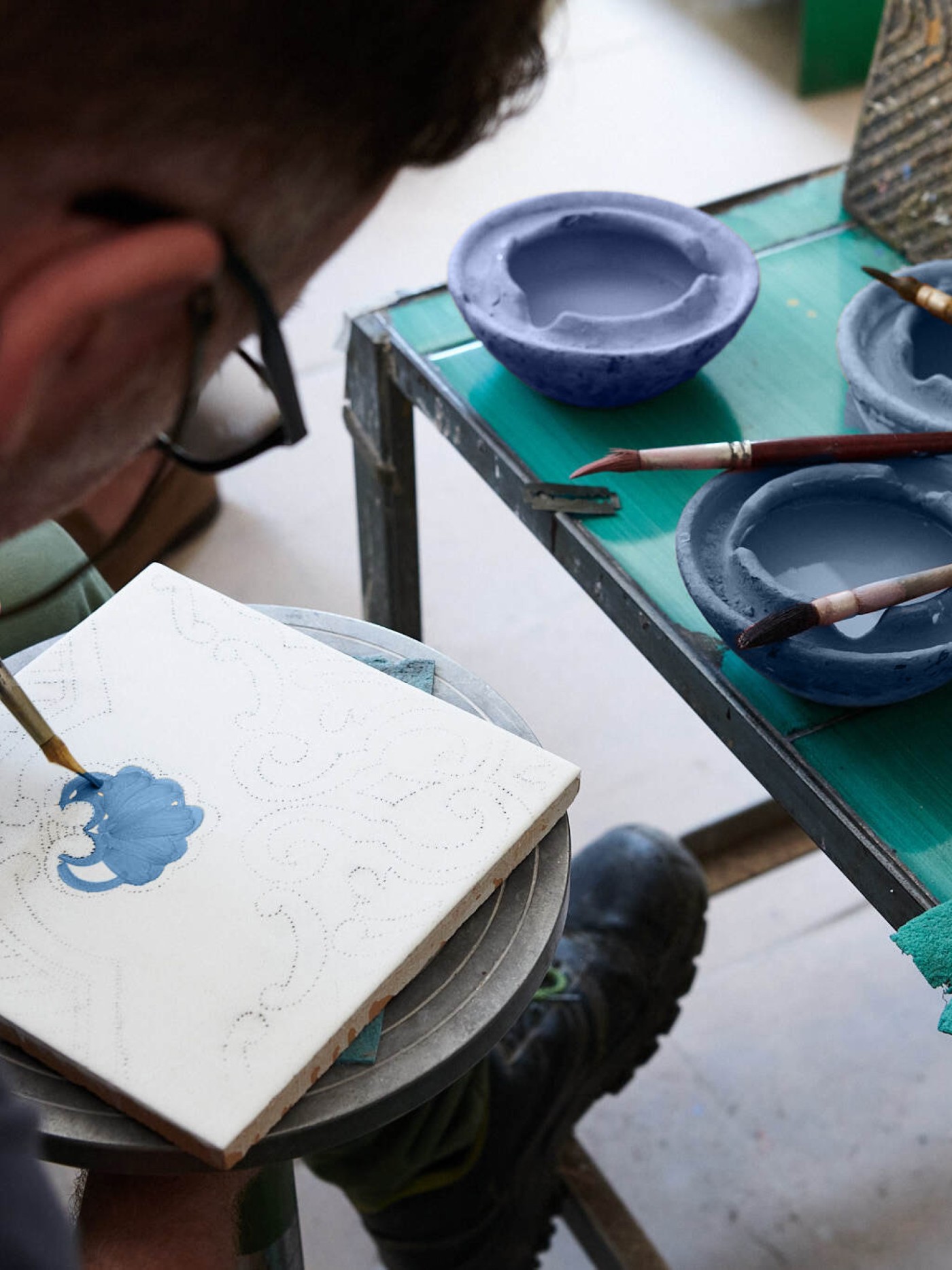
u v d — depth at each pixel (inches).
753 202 46.2
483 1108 39.3
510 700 66.2
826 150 99.6
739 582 29.2
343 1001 20.5
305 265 13.2
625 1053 48.1
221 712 25.3
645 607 32.1
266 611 29.0
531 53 12.5
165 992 20.6
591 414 37.9
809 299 42.0
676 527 34.1
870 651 28.8
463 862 22.7
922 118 40.4
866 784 28.1
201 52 10.2
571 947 47.2
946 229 41.3
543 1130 43.1
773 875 59.0
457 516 76.0
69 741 24.7
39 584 32.2
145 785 23.9
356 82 11.2
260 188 11.5
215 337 12.5
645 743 64.2
